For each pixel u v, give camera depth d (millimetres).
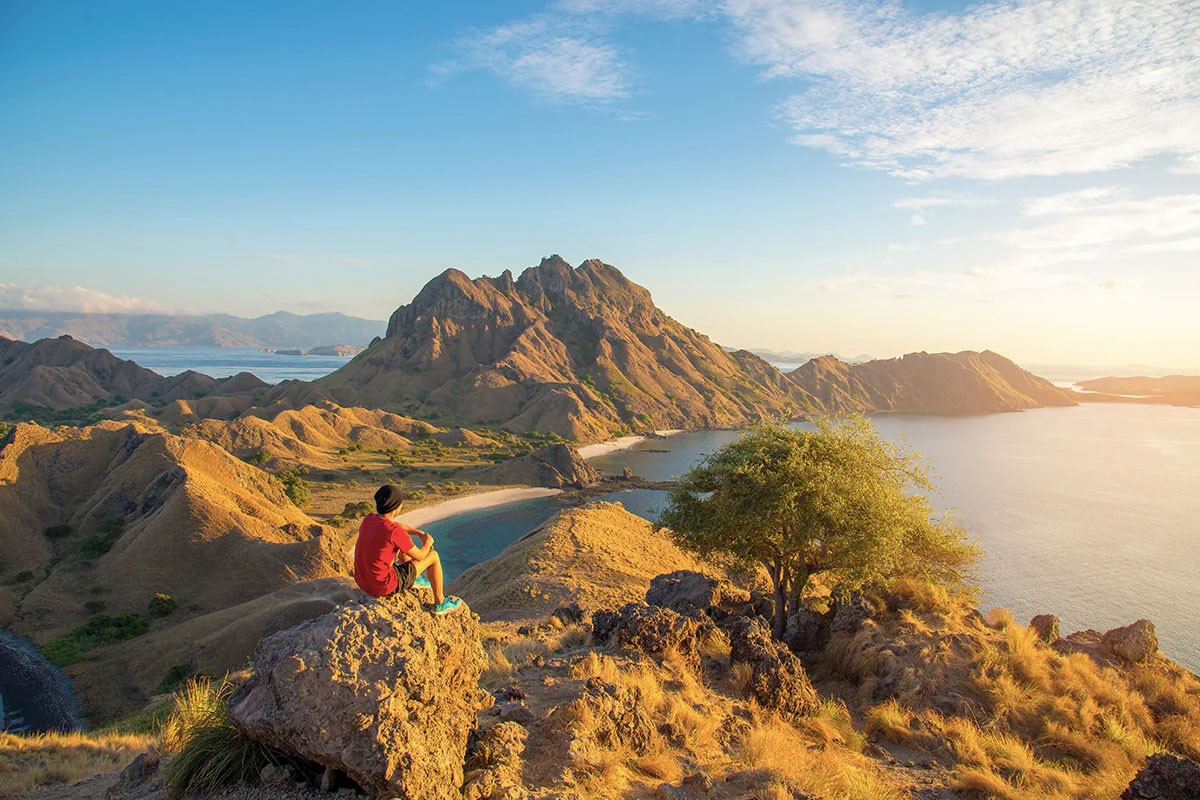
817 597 22812
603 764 7258
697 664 13281
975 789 9578
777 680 12266
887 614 18172
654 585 22672
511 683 9969
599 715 8258
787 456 19781
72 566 71688
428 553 6898
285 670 5500
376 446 180250
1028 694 13633
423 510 118062
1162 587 75375
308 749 5324
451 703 6234
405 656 5758
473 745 6547
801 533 18047
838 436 20922
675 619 13930
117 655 52781
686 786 7480
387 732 5281
